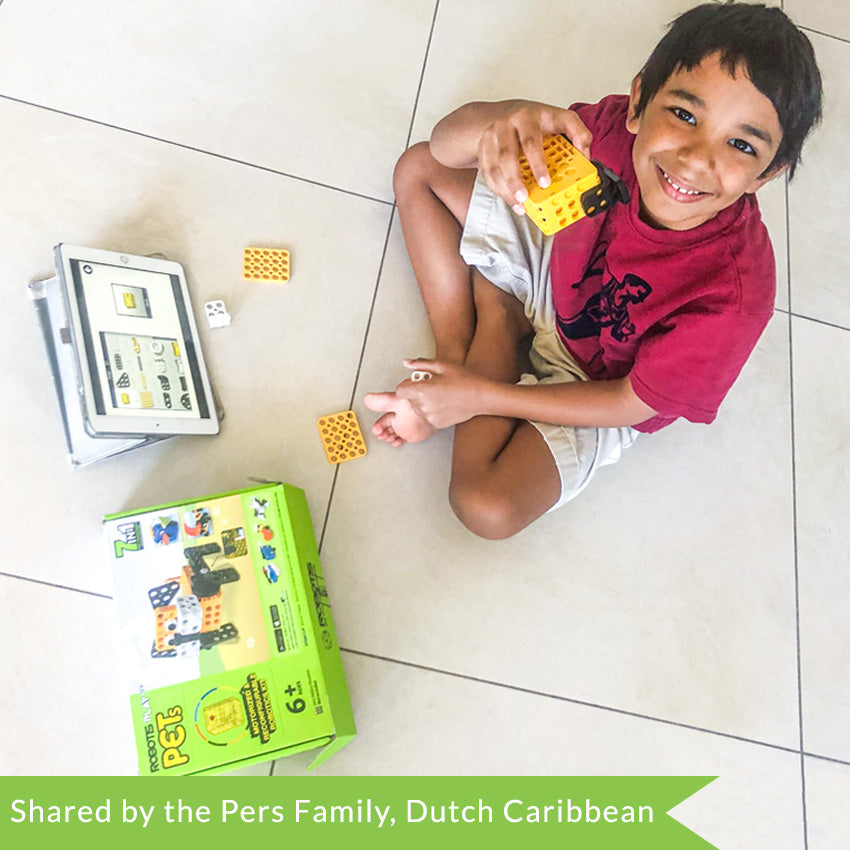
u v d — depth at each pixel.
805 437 1.26
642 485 1.20
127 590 0.95
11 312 1.15
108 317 1.07
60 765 1.01
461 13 1.42
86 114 1.26
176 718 0.93
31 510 1.08
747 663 1.14
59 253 1.06
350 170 1.30
